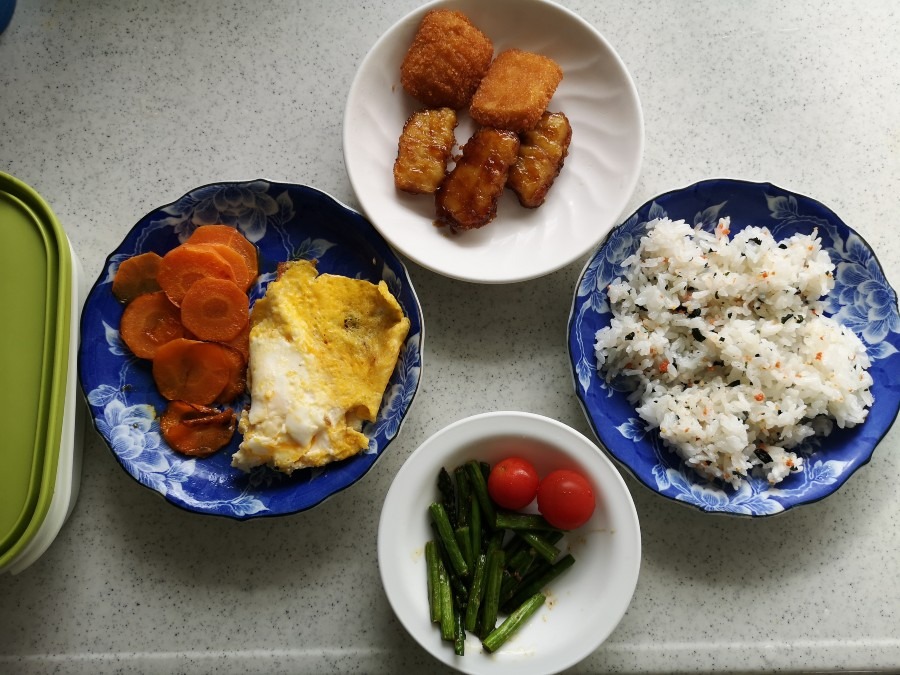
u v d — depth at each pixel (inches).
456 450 13.0
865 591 14.0
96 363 13.5
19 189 13.4
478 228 14.4
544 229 14.5
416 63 14.0
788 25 15.5
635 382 14.1
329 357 13.5
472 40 14.0
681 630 13.9
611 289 13.9
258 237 14.4
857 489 14.4
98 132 14.9
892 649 13.8
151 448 13.5
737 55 15.5
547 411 14.4
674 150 15.2
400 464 14.2
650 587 14.0
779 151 15.3
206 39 15.2
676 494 13.1
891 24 15.6
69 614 13.7
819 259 13.9
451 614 12.7
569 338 13.4
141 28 15.2
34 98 15.0
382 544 12.4
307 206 14.2
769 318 14.1
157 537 13.9
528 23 14.5
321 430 13.1
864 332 14.0
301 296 13.7
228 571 13.9
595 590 13.0
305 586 13.9
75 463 13.7
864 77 15.5
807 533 14.2
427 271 14.8
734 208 14.4
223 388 13.7
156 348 13.7
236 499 13.3
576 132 14.8
